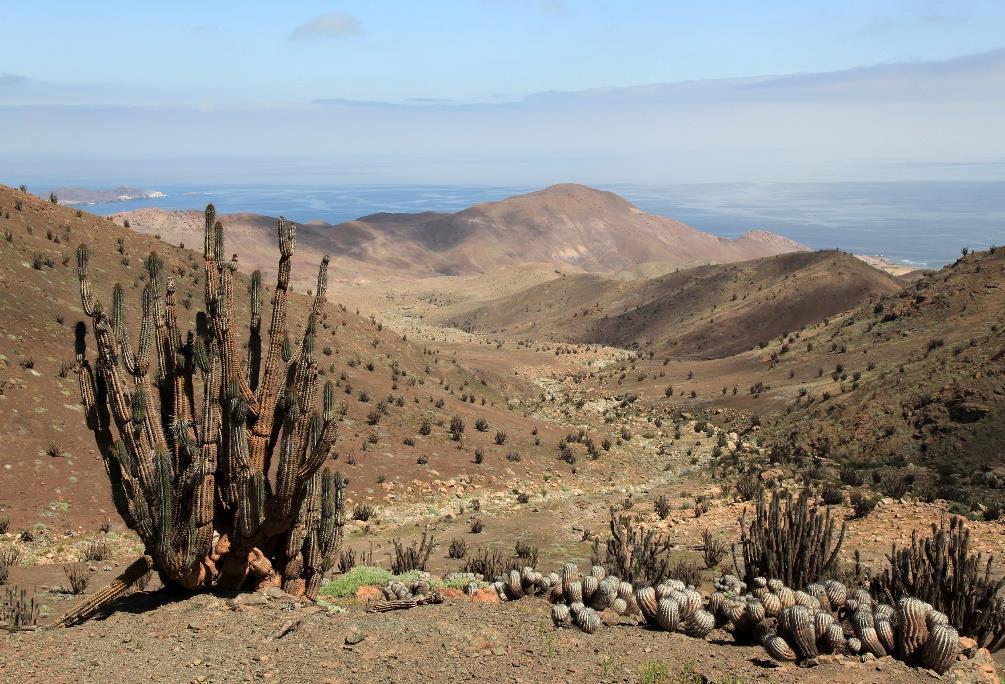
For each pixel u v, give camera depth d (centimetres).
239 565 1098
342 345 5684
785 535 1345
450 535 2739
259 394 1126
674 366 9912
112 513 2681
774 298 13975
